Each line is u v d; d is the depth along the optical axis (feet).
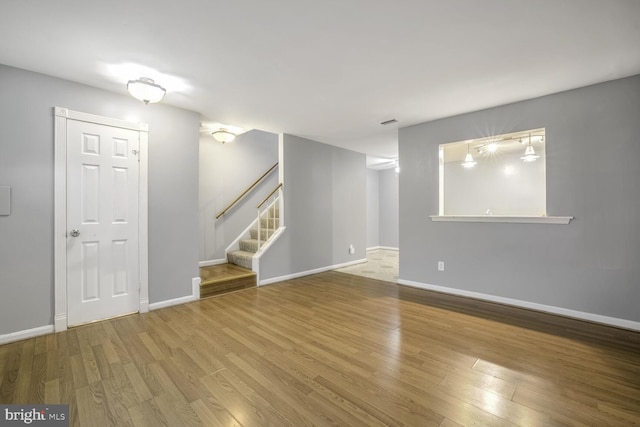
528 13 5.69
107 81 8.61
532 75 8.36
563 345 7.51
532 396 5.47
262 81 8.70
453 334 8.22
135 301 9.80
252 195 17.84
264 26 6.08
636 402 5.27
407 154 13.46
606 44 6.76
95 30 6.15
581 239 9.21
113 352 7.16
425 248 12.94
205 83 8.80
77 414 4.99
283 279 14.75
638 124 8.31
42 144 8.09
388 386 5.81
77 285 8.69
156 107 10.30
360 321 9.22
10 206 7.63
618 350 7.22
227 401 5.35
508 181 18.31
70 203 8.54
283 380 6.01
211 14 5.66
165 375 6.17
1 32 6.17
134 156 9.75
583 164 9.13
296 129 14.05
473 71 8.12
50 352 7.13
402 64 7.74
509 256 10.66
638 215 8.32
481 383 5.89
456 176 20.56
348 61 7.56
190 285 11.21
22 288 7.81
